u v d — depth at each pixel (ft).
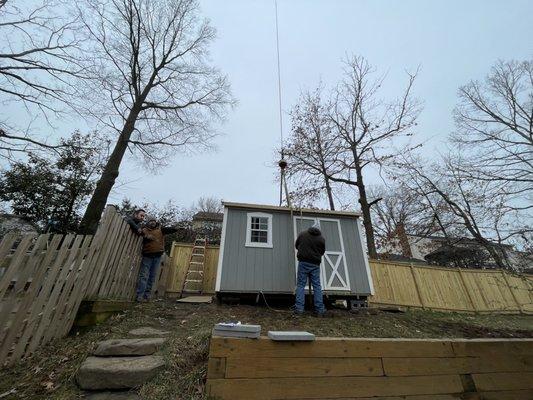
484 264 66.80
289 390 8.09
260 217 28.30
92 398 8.50
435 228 56.18
